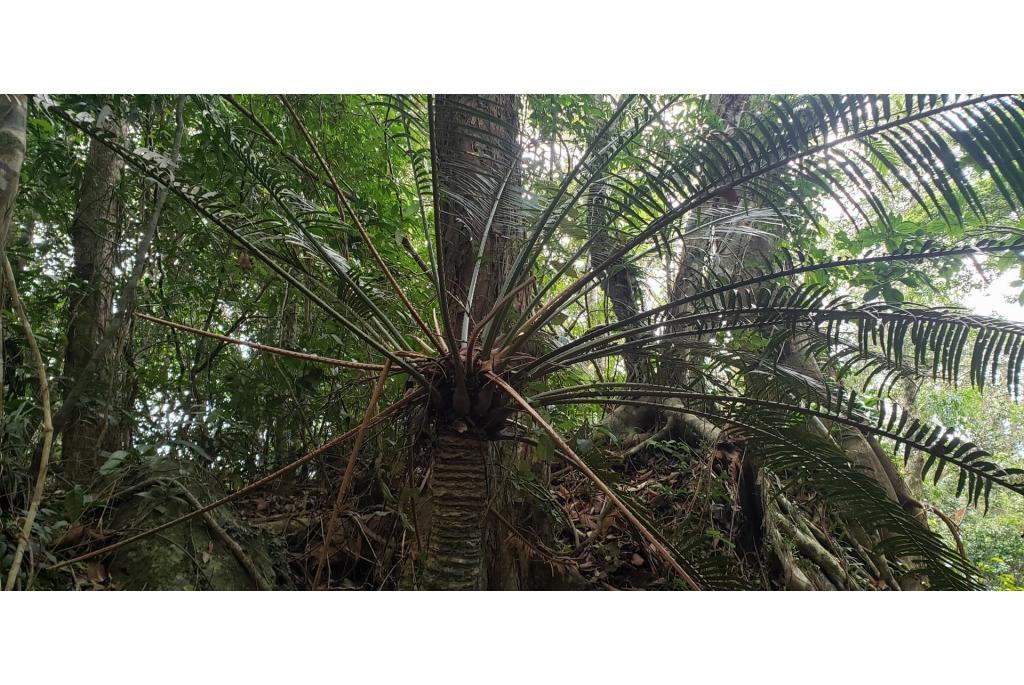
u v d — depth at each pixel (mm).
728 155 2021
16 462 2400
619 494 2729
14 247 3162
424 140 2988
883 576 3355
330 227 2912
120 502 2879
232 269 3527
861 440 3904
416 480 2961
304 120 3367
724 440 3918
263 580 2785
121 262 3543
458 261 2971
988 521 6391
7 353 2793
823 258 3246
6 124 1483
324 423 3678
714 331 2277
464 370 2318
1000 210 3324
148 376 3611
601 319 4102
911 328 1895
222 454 3635
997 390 7035
